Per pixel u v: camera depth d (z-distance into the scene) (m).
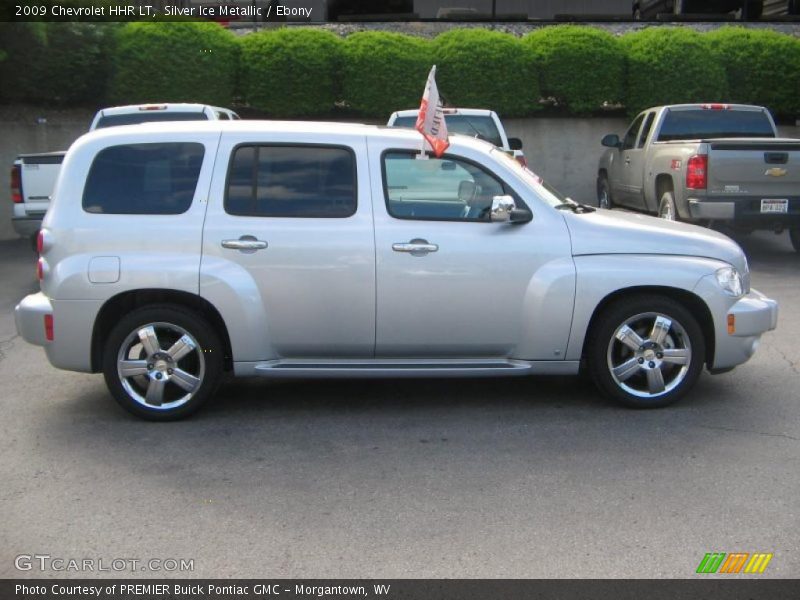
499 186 5.85
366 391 6.50
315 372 5.79
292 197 5.75
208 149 5.77
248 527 4.27
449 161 5.82
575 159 17.20
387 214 5.73
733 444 5.31
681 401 6.15
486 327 5.77
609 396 5.95
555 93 16.73
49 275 5.70
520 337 5.79
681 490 4.65
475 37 16.42
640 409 5.96
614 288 5.73
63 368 5.77
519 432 5.57
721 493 4.61
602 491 4.64
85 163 5.76
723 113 12.77
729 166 10.70
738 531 4.18
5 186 15.09
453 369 5.81
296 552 4.02
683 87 16.48
